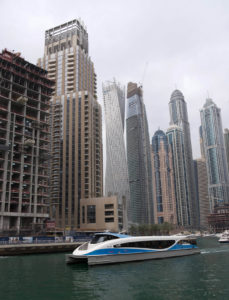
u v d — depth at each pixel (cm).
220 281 3072
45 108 11138
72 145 15900
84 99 16612
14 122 9662
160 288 2766
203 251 6431
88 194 14788
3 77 9950
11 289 2739
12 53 10444
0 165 9106
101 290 2698
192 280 3131
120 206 13938
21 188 9325
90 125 16150
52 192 15100
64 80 17650
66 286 2861
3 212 8612
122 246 4378
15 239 6244
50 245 6475
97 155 16200
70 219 14625
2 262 4700
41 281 3106
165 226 17950
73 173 15375
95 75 19600
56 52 18525
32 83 10750
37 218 9675
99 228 13388
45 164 10825
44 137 10806
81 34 19400
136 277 3294
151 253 4672
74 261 4369
